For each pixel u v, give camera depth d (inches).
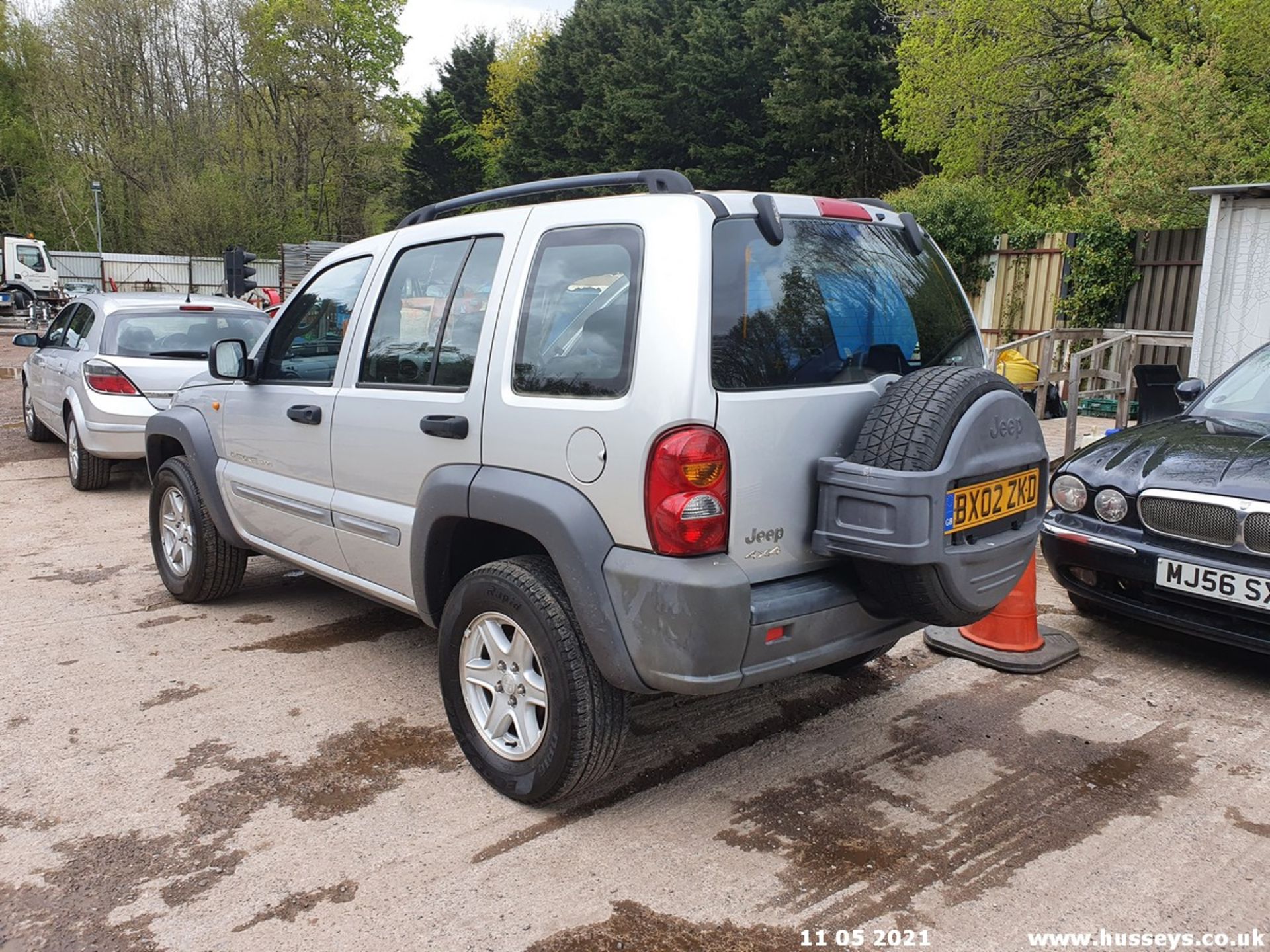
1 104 1729.8
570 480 112.7
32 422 393.1
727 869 111.5
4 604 201.2
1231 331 333.7
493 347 124.6
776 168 1263.5
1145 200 496.7
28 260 1210.6
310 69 1839.3
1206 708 157.5
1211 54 542.0
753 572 110.4
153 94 1769.2
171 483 199.0
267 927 100.1
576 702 113.8
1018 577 123.2
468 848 115.1
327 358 158.6
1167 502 166.2
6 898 104.1
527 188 133.0
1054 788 131.2
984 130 797.2
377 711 151.9
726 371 106.2
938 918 103.0
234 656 173.6
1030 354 536.7
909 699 160.6
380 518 141.8
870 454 110.3
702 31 1267.2
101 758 135.2
